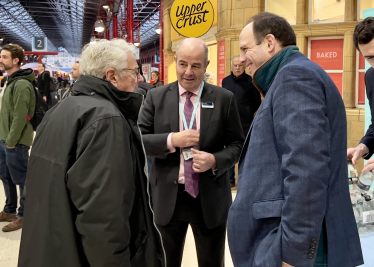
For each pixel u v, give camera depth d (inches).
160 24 448.5
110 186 41.5
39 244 43.2
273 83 44.9
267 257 41.8
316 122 40.1
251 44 49.2
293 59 45.8
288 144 40.5
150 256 49.8
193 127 67.6
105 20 909.8
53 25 1273.4
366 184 58.6
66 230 42.4
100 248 40.9
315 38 195.2
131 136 47.5
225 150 66.7
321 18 191.2
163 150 63.8
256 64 49.4
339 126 44.7
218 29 229.5
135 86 51.5
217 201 66.2
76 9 862.5
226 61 216.4
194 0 134.0
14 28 1273.4
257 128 46.0
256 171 45.1
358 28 60.1
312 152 39.2
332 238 42.9
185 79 65.9
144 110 71.0
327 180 40.1
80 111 43.9
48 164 44.1
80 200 41.6
